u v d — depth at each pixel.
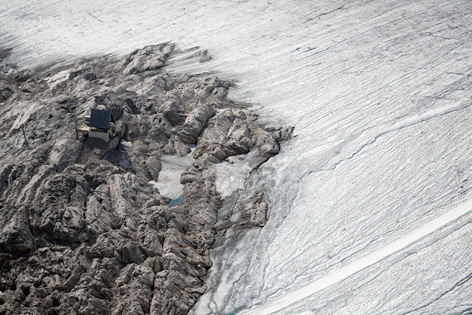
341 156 56.88
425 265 40.50
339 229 46.91
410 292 38.56
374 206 48.75
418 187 49.84
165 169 56.47
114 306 37.69
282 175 55.25
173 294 39.28
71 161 53.28
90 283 38.66
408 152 54.97
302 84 75.38
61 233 42.38
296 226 47.91
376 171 53.25
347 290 39.88
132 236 44.41
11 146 58.19
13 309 35.91
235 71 82.88
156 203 49.47
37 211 44.03
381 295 38.88
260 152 59.53
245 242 46.44
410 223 45.78
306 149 59.34
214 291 41.25
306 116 66.50
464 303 36.75
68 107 64.81
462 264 39.81
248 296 40.91
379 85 70.69
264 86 76.81
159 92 74.56
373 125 61.34
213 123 64.06
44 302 36.94
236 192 53.19
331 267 42.91
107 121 55.72
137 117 63.47
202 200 51.41
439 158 52.97
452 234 42.72
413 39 82.81
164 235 45.03
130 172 53.50
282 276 42.66
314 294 40.16
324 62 80.88
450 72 70.12
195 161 57.28
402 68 74.12
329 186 52.56
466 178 49.34
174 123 64.50
